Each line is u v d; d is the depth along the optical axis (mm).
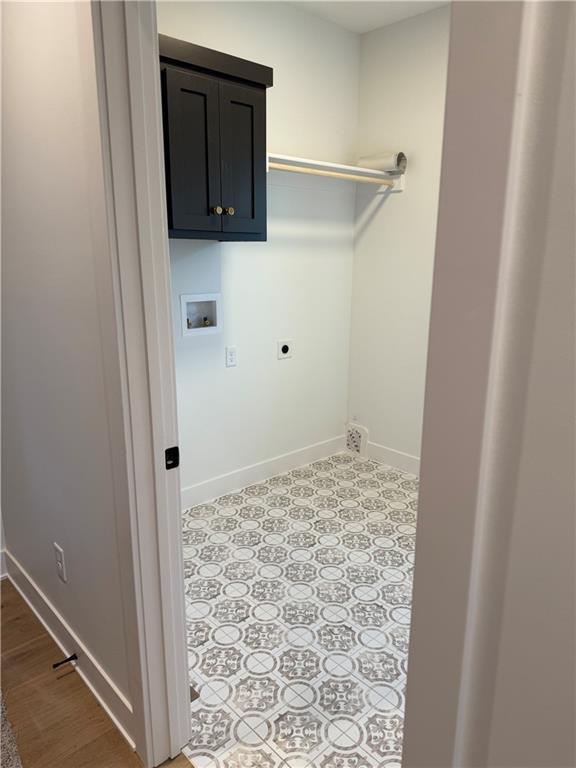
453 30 513
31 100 1364
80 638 1790
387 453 3551
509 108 485
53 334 1508
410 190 3109
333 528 2744
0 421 2088
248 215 2441
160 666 1423
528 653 600
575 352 499
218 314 2850
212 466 3029
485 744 673
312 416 3547
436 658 680
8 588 2320
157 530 1337
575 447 515
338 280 3463
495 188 510
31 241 1527
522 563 583
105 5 1024
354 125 3326
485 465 583
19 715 1657
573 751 583
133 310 1189
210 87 2178
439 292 578
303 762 1479
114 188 1114
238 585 2270
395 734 1565
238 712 1642
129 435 1239
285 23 2840
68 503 1649
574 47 449
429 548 655
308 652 1891
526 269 518
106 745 1550
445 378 593
